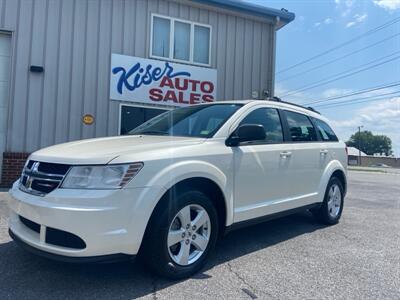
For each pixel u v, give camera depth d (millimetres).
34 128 9211
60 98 9414
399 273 4016
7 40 9188
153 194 3326
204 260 3859
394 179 20812
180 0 10547
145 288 3414
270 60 11922
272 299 3299
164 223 3432
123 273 3725
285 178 4973
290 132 5289
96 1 9766
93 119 9695
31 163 3670
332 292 3486
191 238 3729
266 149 4668
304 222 6332
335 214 6277
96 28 9766
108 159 3232
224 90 11312
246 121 4559
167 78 10547
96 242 3068
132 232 3201
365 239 5367
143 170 3320
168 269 3510
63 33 9453
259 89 11805
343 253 4664
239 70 11531
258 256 4445
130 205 3203
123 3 10055
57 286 3414
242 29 11609
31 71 9164
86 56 9656
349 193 11414
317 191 5727
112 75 9875
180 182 3686
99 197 3102
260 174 4531
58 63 9406
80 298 3193
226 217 4074
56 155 3445
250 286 3557
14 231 3637
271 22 11891
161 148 3621
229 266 4070
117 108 9945
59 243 3197
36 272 3705
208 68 11117
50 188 3285
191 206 3723
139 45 10227
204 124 4480
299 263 4238
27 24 9156
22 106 9133
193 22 10945
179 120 4820
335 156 6195
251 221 4441
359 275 3930
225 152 4094
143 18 10281
